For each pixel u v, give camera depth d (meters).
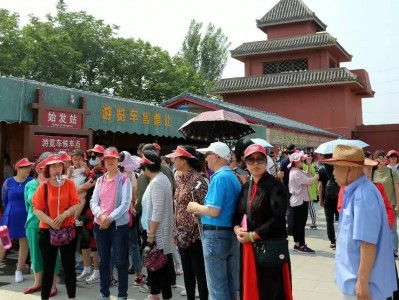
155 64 28.98
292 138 18.34
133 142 13.53
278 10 32.25
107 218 4.53
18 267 5.63
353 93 29.33
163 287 4.50
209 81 36.47
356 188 2.78
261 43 30.39
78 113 7.43
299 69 29.73
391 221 4.27
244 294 3.32
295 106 28.25
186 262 4.32
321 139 22.72
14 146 8.63
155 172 4.56
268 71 30.69
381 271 2.65
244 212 3.45
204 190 4.23
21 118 6.54
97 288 5.38
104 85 27.31
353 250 2.72
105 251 4.70
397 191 6.74
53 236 4.38
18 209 5.68
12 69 20.53
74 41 26.02
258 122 16.22
